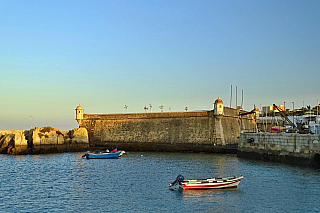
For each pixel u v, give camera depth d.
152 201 39.09
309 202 37.47
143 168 63.66
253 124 114.44
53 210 36.34
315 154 56.41
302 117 93.38
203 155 85.62
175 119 101.75
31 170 63.56
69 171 61.78
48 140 103.31
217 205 37.12
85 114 119.12
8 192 44.41
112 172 59.69
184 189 44.31
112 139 111.44
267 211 34.94
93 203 38.72
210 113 95.94
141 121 107.56
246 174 53.06
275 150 66.06
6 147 103.75
